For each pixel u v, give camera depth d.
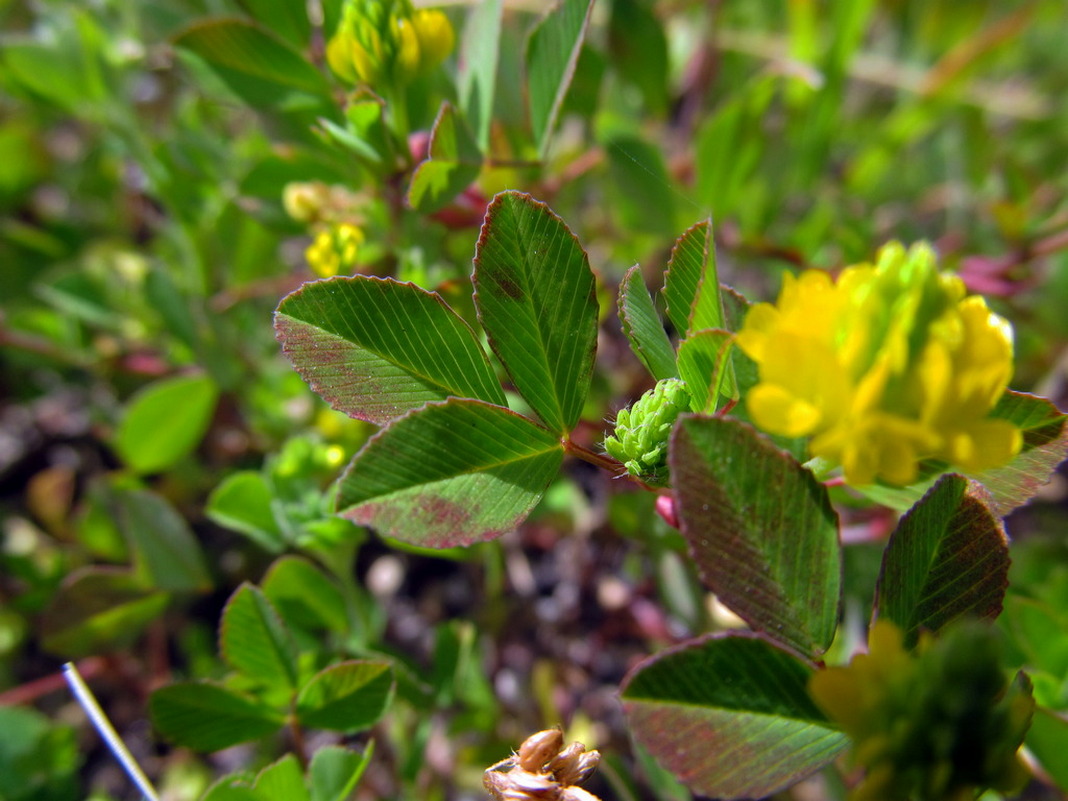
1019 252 0.08
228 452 0.08
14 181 0.09
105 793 0.07
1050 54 0.11
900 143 0.09
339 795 0.05
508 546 0.08
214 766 0.08
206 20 0.06
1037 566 0.07
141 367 0.08
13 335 0.08
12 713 0.07
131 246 0.09
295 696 0.05
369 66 0.05
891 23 0.11
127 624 0.07
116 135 0.08
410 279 0.06
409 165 0.05
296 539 0.06
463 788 0.07
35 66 0.08
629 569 0.08
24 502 0.09
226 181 0.08
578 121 0.09
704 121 0.10
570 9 0.05
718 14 0.09
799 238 0.08
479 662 0.07
